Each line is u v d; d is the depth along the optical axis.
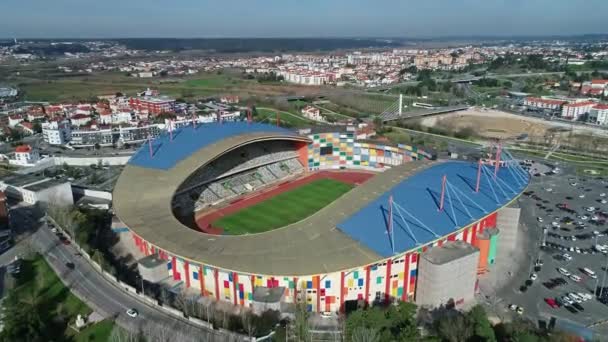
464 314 94.88
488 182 131.00
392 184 127.25
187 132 179.00
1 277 114.25
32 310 91.19
